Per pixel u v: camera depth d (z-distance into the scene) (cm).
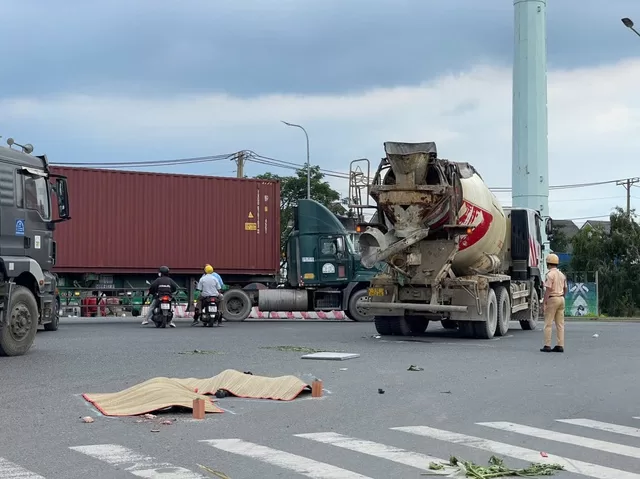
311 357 1441
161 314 2347
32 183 1539
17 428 802
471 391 1100
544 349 1670
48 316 1579
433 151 1812
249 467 660
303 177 5244
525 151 3434
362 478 630
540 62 3444
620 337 2150
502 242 2175
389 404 983
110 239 2625
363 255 1861
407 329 2031
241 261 2786
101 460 674
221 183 2772
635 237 4638
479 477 637
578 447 764
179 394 945
